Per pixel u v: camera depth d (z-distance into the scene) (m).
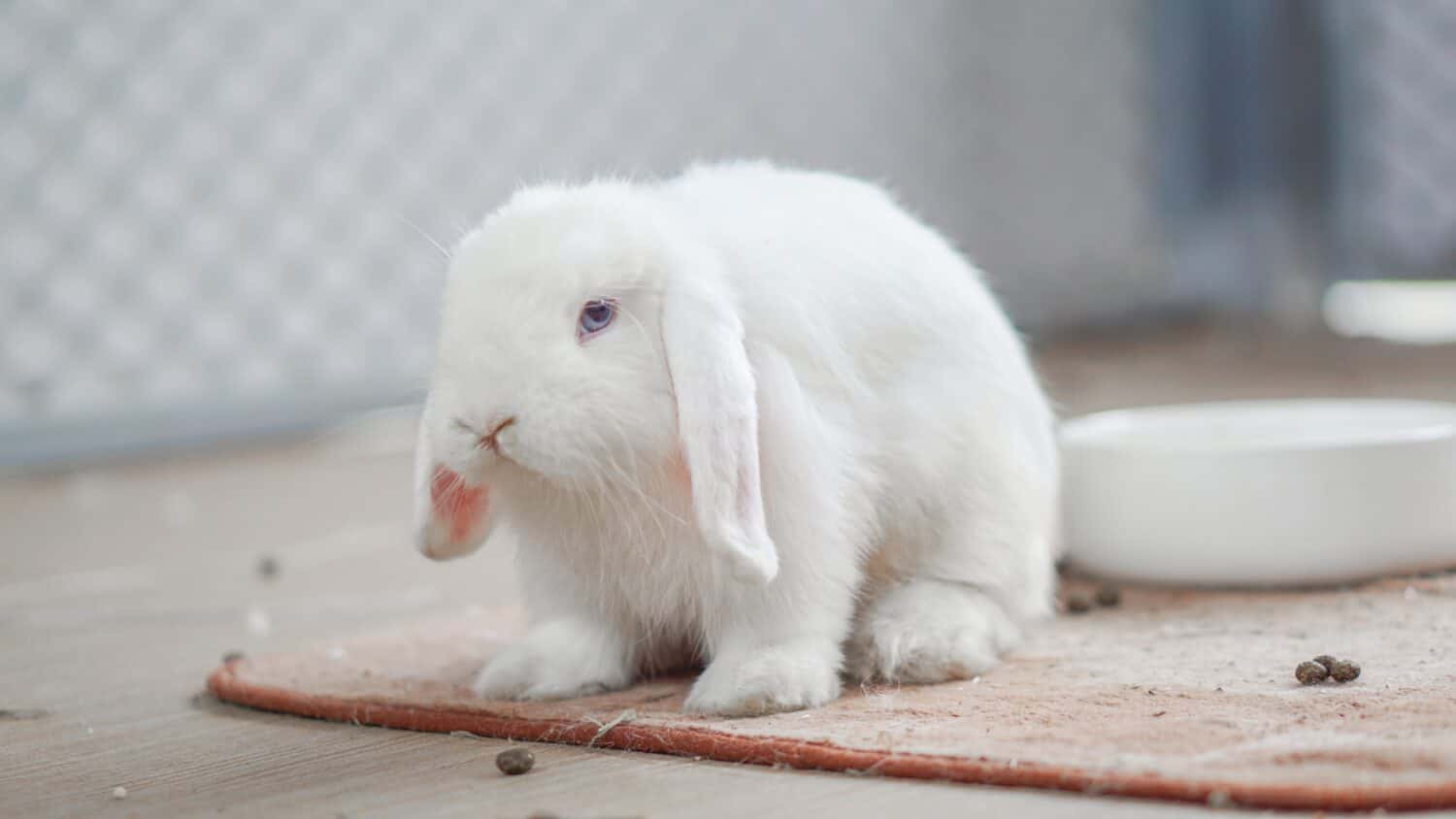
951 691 0.85
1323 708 0.80
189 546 1.40
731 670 0.84
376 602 1.15
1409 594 0.99
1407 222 2.76
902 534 0.89
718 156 2.93
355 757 0.83
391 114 2.50
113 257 2.18
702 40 2.89
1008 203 3.15
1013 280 3.06
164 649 1.05
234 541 1.42
